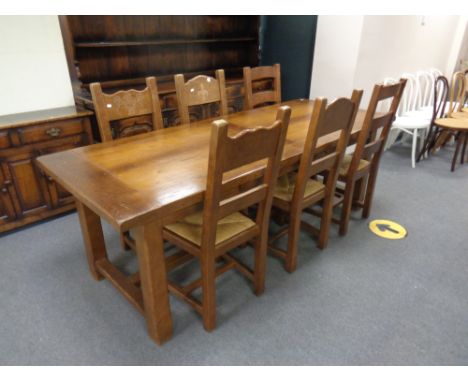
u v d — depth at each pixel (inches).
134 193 49.1
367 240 90.7
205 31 132.8
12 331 62.4
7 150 84.1
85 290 72.5
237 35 143.1
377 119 80.0
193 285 66.9
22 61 95.2
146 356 58.0
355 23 120.5
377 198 113.2
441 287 73.9
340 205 108.1
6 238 90.2
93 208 47.1
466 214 103.6
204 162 60.2
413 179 127.7
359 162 84.1
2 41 90.7
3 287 73.0
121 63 115.2
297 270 79.0
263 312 67.2
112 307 68.1
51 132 90.0
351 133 78.1
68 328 63.2
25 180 89.1
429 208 107.0
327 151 77.9
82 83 103.1
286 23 143.6
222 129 42.6
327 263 81.5
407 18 136.8
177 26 124.5
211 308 60.4
